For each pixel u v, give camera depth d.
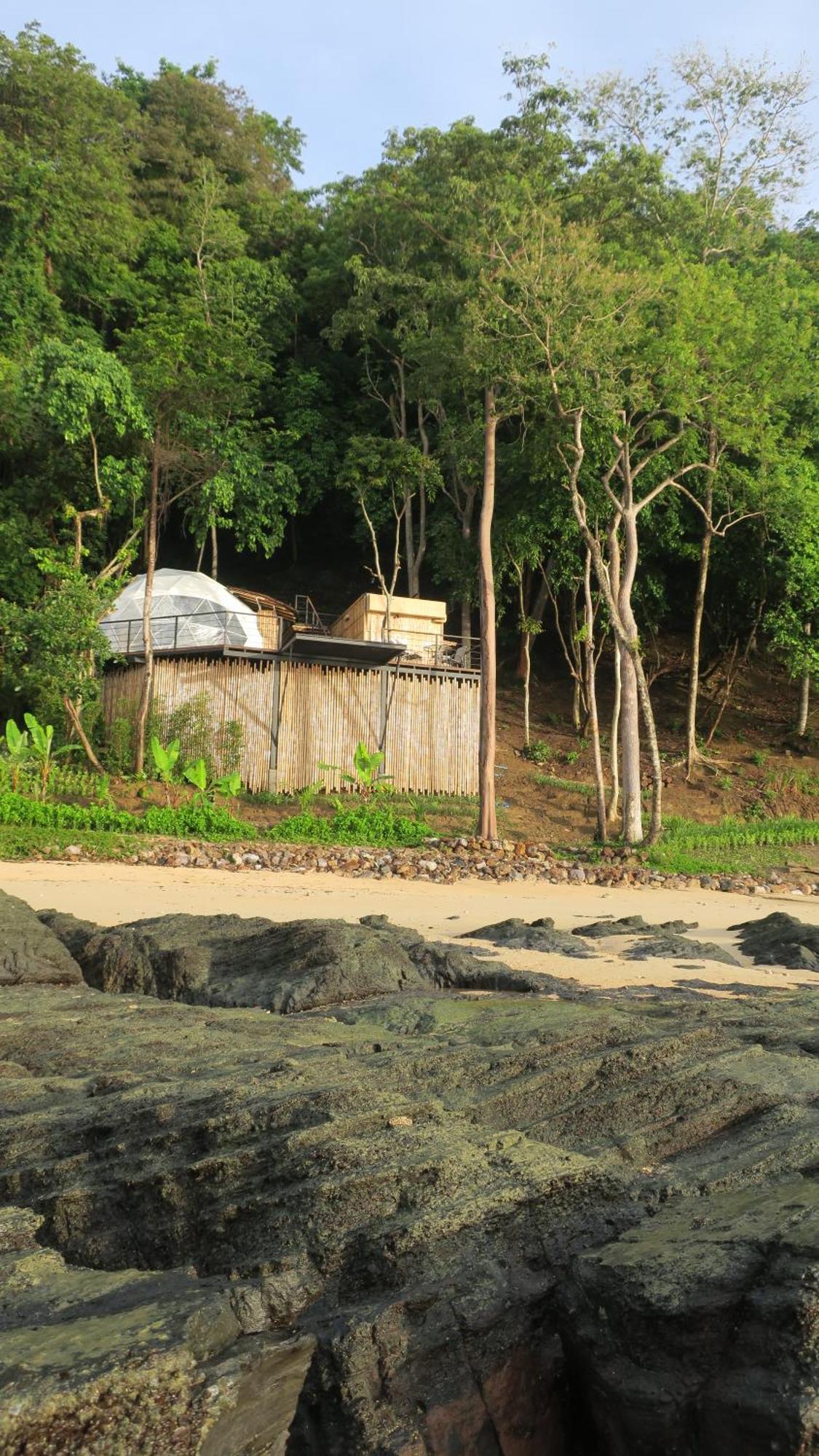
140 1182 4.39
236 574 45.78
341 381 42.84
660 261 29.11
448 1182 4.16
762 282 28.16
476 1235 3.98
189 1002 9.67
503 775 31.52
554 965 11.23
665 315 26.58
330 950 9.65
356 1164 4.21
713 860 25.05
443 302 31.00
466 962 10.40
